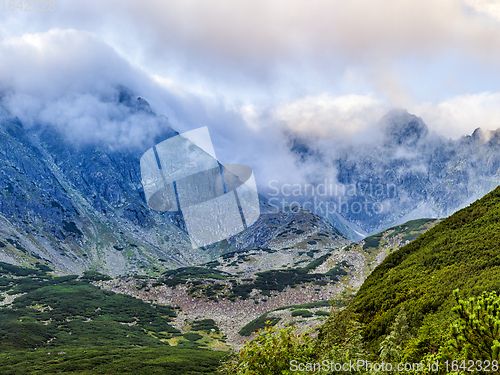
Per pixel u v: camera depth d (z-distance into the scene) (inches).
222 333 5012.3
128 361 3181.6
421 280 900.0
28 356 3351.4
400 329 654.5
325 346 477.7
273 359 425.1
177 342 4562.0
